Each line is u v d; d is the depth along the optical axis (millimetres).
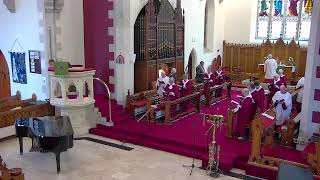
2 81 14555
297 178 6348
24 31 12914
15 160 9719
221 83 16188
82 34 13461
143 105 12680
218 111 13961
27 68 13172
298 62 18641
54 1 12164
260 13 20297
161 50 15008
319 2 8820
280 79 14125
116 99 13281
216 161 8859
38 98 13086
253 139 8648
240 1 20125
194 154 9797
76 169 9141
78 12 13164
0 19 13633
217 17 19719
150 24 14008
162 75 13656
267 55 19438
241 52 20281
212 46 19797
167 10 15023
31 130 9070
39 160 9750
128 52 13008
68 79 11234
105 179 8562
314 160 7816
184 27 16562
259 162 8664
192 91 14141
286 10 19609
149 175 8773
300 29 19422
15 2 12883
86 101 11656
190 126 11930
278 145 9961
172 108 12586
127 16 12727
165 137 10758
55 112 12367
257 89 10711
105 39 13227
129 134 11406
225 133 11180
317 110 9258
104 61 13438
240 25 20328
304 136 9523
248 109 10500
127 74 13125
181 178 8586
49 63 12227
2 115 11203
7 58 13867
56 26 12375
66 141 8781
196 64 18078
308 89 9305
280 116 11141
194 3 17297
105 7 12969
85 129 11898
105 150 10492
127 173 8898
